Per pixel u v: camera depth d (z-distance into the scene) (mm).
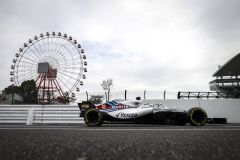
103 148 1435
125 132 3164
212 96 15430
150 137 2252
